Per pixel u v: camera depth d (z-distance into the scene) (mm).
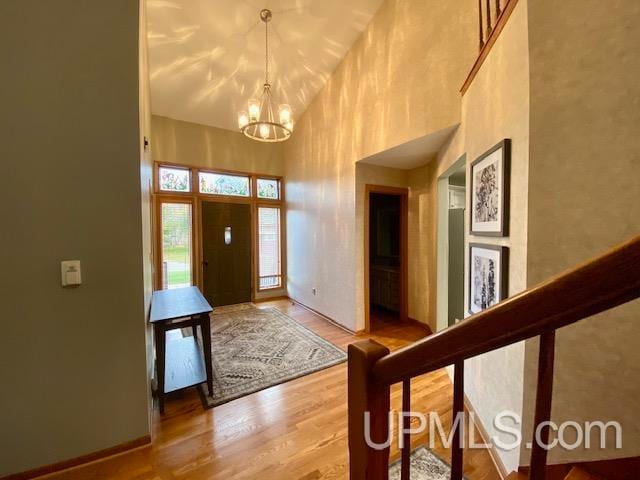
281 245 5902
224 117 4918
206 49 3586
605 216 1174
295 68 4031
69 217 1558
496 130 1669
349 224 3814
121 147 1663
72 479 1534
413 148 3078
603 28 1147
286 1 3072
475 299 1983
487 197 1759
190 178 4922
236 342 3453
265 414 2115
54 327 1551
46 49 1485
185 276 4891
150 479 1544
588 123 1191
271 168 5719
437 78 2498
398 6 2900
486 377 1791
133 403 1738
